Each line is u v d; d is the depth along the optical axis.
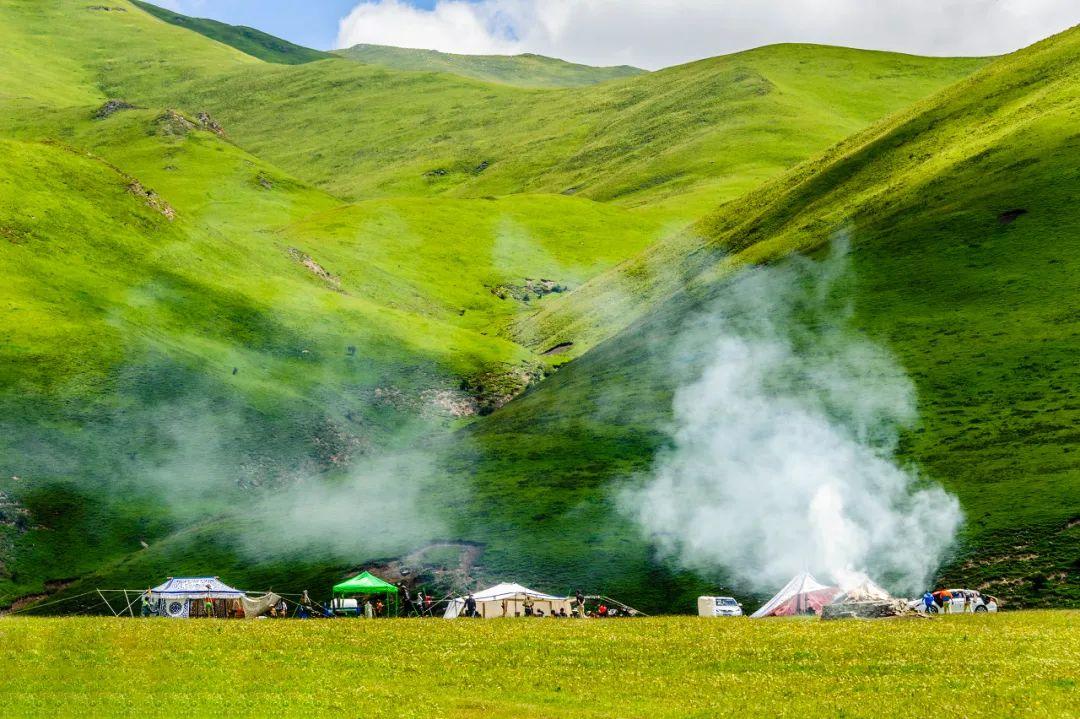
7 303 141.62
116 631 51.62
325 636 50.97
